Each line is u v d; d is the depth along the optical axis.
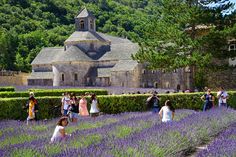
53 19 168.25
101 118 22.97
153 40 43.50
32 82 100.12
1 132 16.55
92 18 102.38
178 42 41.31
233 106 35.62
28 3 170.50
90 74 94.12
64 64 93.94
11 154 9.52
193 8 41.56
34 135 15.19
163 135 11.63
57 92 46.66
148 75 86.69
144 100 32.66
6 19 155.12
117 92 66.81
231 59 44.72
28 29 156.62
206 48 42.31
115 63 93.38
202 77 48.69
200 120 16.78
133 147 9.33
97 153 8.52
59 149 10.41
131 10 193.88
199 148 13.72
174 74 84.00
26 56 135.50
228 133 12.88
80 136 12.94
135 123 17.20
